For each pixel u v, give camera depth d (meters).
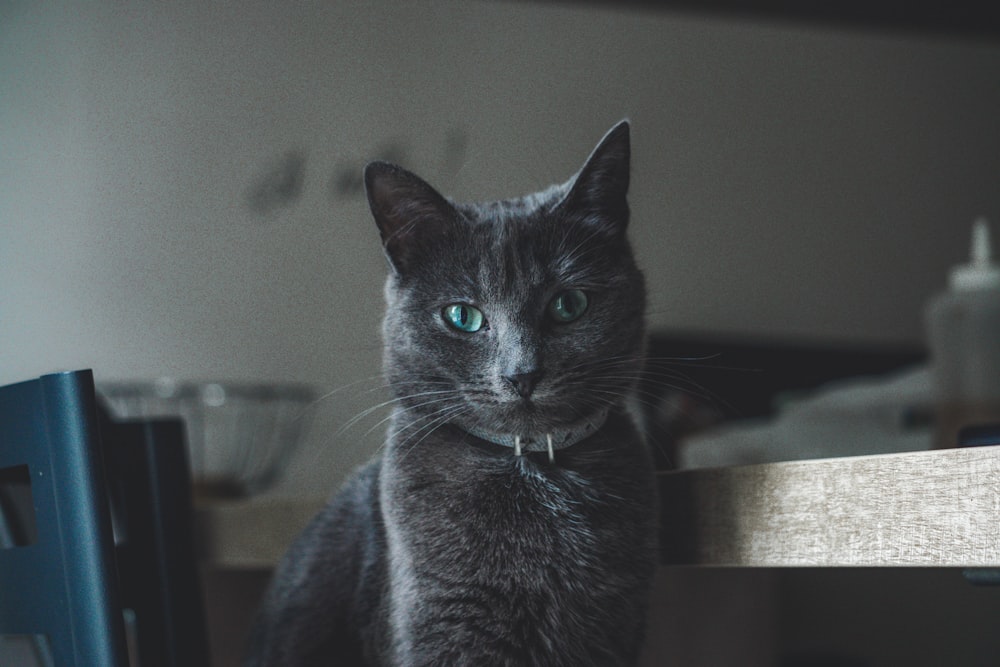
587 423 0.97
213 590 1.59
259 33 2.68
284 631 1.14
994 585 0.69
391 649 0.95
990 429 0.77
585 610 0.93
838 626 2.78
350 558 1.10
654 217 3.01
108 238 2.52
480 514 0.93
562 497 0.93
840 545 0.76
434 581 0.92
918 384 2.31
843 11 3.22
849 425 2.28
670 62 3.06
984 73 3.44
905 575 2.82
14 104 2.49
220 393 2.03
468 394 0.97
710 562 0.88
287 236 2.63
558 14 2.94
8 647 1.48
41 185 2.48
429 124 2.78
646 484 0.95
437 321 0.99
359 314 2.63
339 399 2.53
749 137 3.14
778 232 3.15
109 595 0.84
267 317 2.59
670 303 3.01
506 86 2.87
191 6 2.63
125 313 2.51
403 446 0.99
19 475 1.04
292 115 2.68
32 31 2.51
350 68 2.74
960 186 3.39
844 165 3.25
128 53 2.58
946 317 1.50
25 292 2.45
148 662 1.18
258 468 2.01
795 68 3.22
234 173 2.62
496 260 0.97
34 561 0.89
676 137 3.06
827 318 3.18
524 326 0.95
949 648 2.81
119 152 2.54
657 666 1.72
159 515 1.19
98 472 0.85
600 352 0.98
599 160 0.99
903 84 3.34
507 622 0.91
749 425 2.75
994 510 0.66
